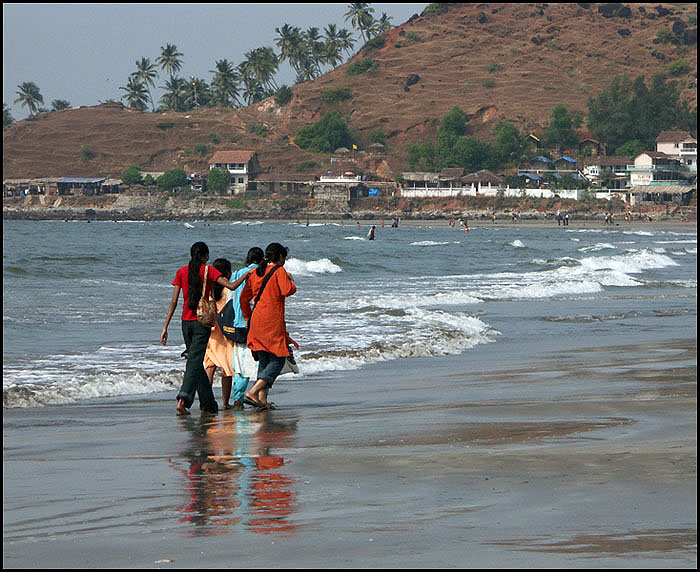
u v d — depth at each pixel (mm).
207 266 38219
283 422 32719
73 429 31891
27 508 19562
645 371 45500
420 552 15812
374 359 54156
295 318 74000
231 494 20672
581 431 27469
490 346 62031
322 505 19344
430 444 26188
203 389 37031
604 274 132750
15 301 83312
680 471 21344
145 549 16359
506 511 18312
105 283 111812
